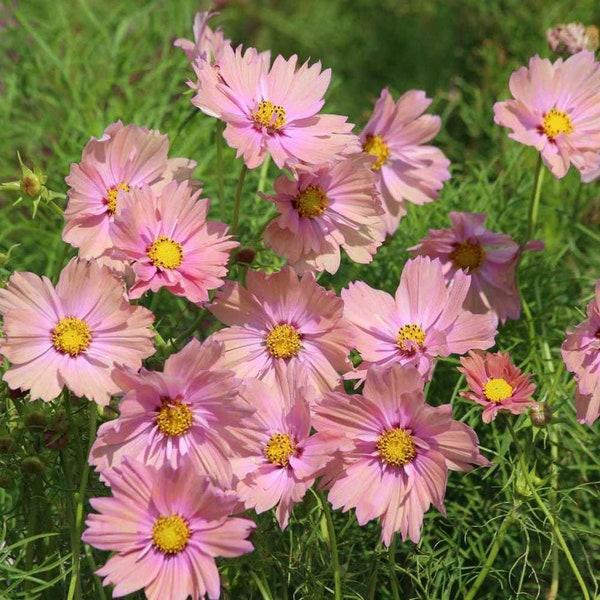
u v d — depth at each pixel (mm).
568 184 1330
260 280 991
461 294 996
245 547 925
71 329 952
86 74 1417
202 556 929
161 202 971
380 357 999
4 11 1483
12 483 1022
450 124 1473
